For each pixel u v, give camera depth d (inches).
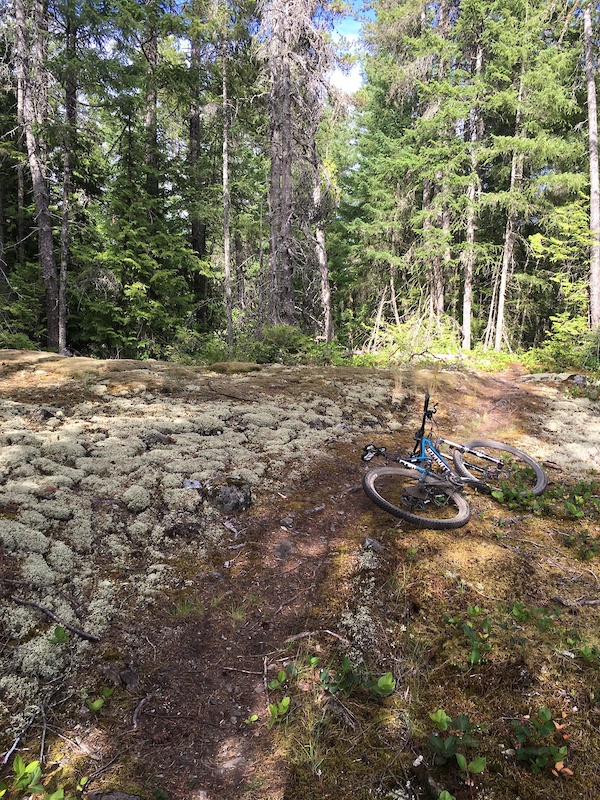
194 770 90.9
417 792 89.1
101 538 142.6
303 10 530.0
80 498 154.3
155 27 591.8
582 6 634.8
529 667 114.0
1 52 545.6
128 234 576.4
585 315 663.1
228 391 294.8
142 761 90.7
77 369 297.6
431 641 121.7
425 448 193.8
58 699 98.7
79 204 616.4
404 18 758.5
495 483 219.0
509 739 98.0
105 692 101.7
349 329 896.3
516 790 88.7
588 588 144.1
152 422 223.9
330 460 221.0
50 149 562.9
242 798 86.7
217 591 135.3
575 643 121.4
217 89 671.1
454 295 861.8
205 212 656.4
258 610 131.4
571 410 339.3
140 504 159.6
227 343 615.2
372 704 105.8
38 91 516.7
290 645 120.6
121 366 319.0
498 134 807.1
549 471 238.2
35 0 502.3
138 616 121.6
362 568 145.3
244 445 222.2
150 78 585.0
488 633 122.1
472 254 716.7
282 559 150.6
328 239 865.5
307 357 486.0
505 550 159.8
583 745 96.8
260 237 767.1
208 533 156.8
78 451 185.3
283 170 564.1
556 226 671.8
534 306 804.6
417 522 166.2
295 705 105.0
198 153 740.0
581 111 672.4
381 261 841.5
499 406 344.5
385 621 127.7
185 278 717.9
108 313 576.4
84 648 109.4
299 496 187.0
